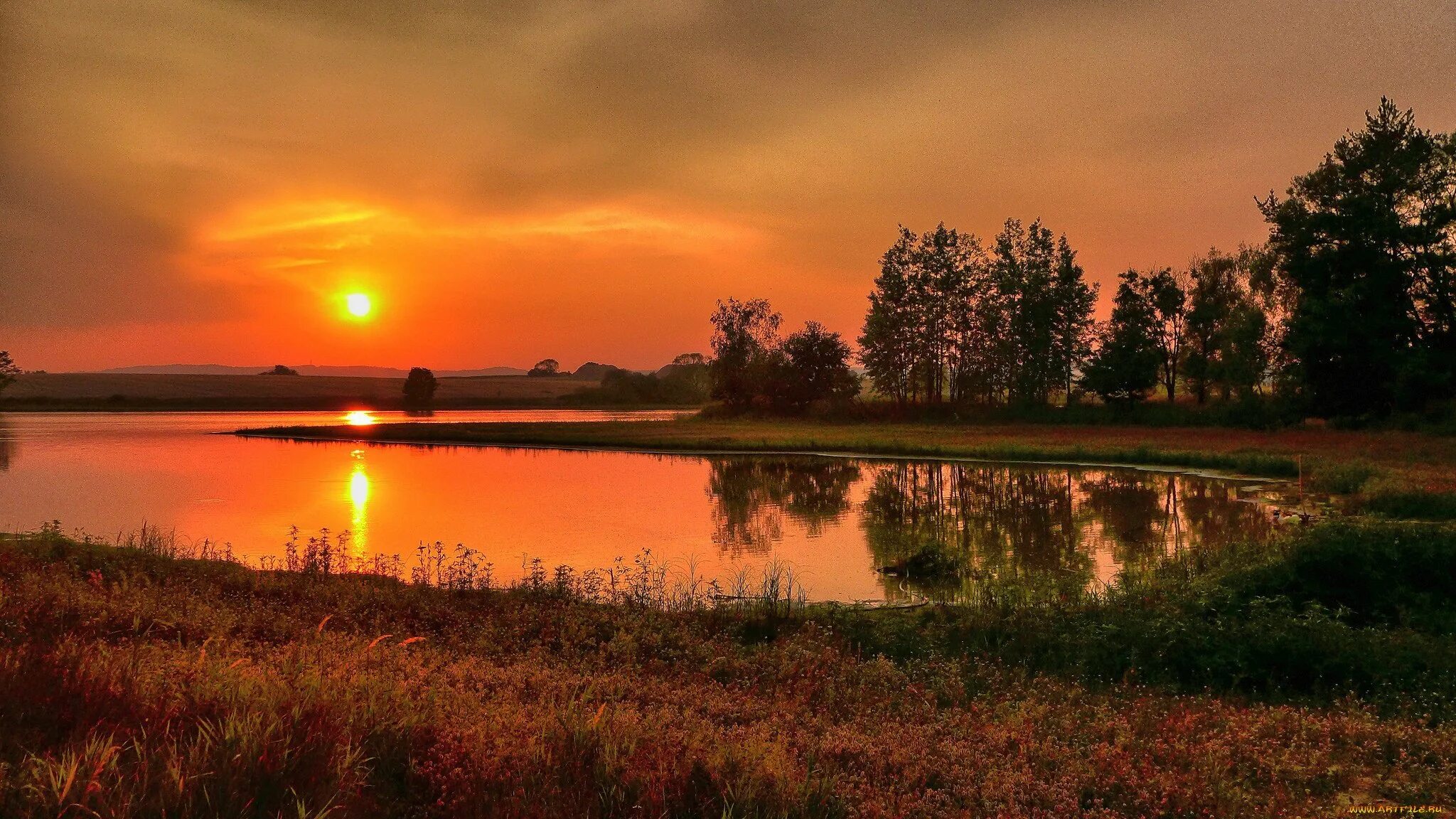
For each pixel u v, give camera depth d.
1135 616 12.09
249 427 82.44
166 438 64.19
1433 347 48.88
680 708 7.29
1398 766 6.56
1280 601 12.69
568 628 11.61
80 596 9.45
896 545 20.91
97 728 4.54
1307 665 10.16
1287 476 33.47
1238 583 13.48
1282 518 23.31
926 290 81.50
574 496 30.45
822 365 90.31
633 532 22.70
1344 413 49.97
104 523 23.75
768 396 93.06
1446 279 48.06
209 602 11.28
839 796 4.95
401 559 18.95
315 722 4.78
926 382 86.12
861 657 11.47
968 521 24.61
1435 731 7.50
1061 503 28.30
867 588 16.25
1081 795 5.77
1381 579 13.14
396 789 4.59
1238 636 10.82
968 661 11.01
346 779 4.29
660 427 73.81
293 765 4.23
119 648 6.64
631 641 10.92
